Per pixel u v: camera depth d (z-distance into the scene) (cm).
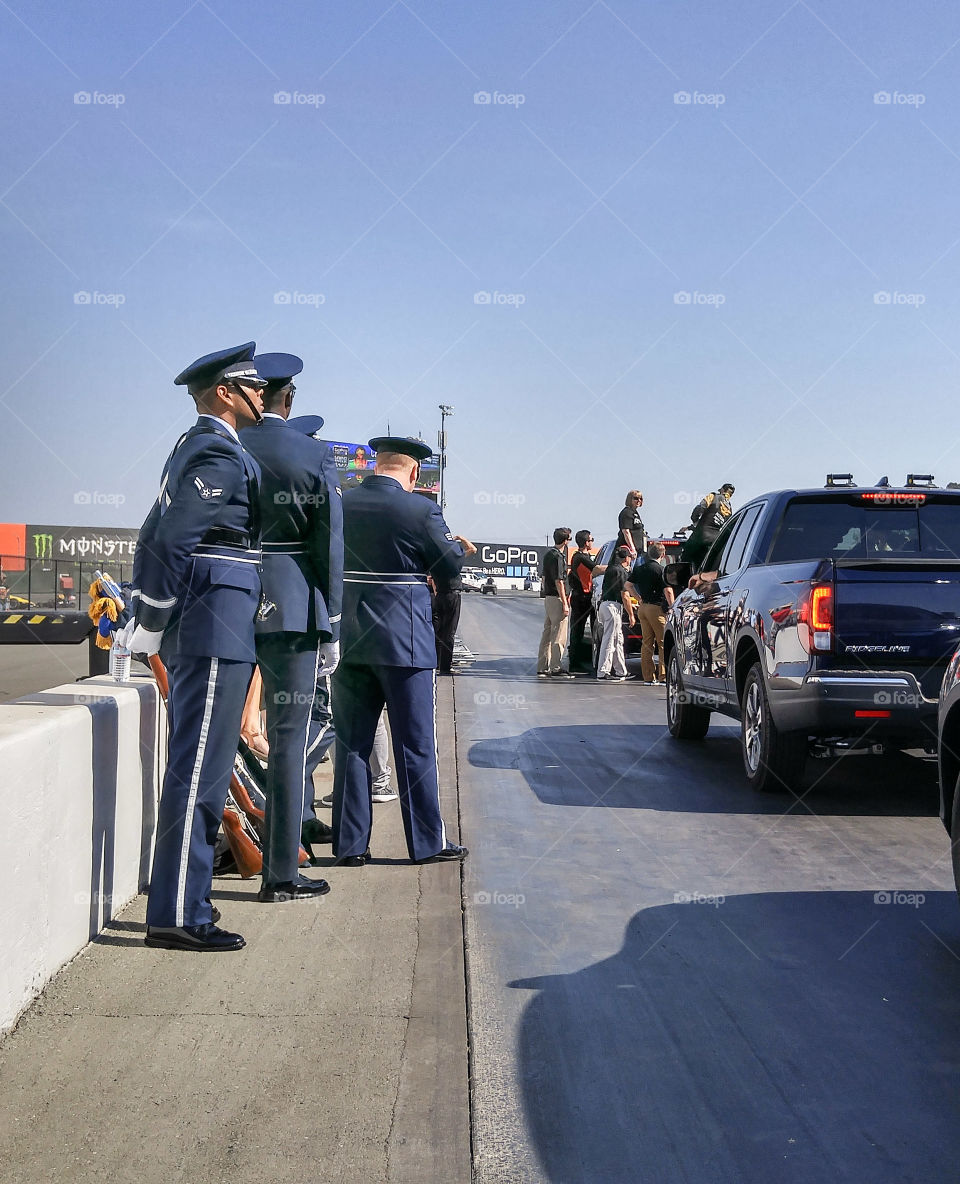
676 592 1420
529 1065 308
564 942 413
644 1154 262
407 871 512
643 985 370
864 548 740
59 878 366
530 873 511
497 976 377
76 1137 263
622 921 439
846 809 659
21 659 1744
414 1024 331
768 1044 325
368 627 512
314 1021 332
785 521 746
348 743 524
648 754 866
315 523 454
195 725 398
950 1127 277
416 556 519
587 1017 342
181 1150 258
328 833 575
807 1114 283
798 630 654
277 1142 262
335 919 434
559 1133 271
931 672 643
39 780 345
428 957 389
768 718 687
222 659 402
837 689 637
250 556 418
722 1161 260
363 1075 297
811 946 411
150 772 476
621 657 1484
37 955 346
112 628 763
